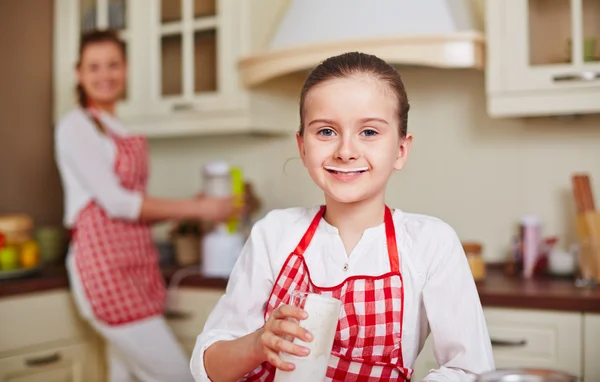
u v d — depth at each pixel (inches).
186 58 103.0
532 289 77.0
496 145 94.5
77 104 102.4
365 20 85.9
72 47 113.7
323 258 40.6
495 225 94.7
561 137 91.1
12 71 113.7
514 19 81.6
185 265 104.9
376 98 36.1
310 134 37.2
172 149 119.4
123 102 108.3
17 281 90.8
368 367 39.6
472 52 83.0
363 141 36.4
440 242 40.0
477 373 37.2
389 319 39.6
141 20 106.6
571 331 72.8
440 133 97.9
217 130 101.2
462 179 96.5
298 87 108.7
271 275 41.6
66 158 90.6
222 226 96.5
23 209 115.2
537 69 80.7
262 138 111.0
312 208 43.3
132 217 89.7
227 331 40.4
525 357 75.0
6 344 88.4
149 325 90.4
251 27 98.2
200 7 102.0
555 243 89.7
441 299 39.2
